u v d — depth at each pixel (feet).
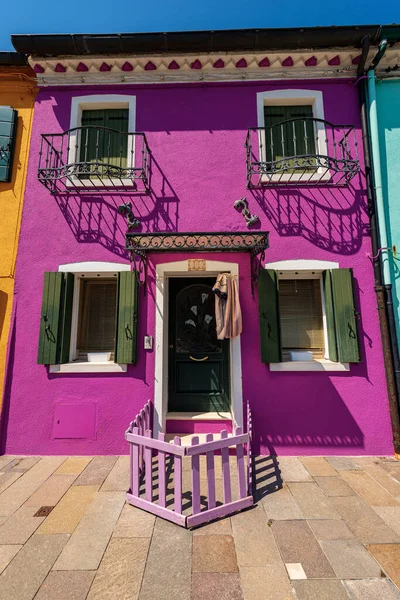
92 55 16.39
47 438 14.40
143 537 8.64
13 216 16.05
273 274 15.28
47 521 9.35
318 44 16.03
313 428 14.37
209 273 15.92
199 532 8.84
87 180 16.14
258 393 14.64
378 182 15.60
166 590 6.95
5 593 6.89
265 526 9.11
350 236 15.71
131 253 14.49
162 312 15.29
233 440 10.02
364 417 14.39
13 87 17.26
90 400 14.64
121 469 12.84
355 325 14.69
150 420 14.37
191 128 16.74
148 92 17.07
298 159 16.58
